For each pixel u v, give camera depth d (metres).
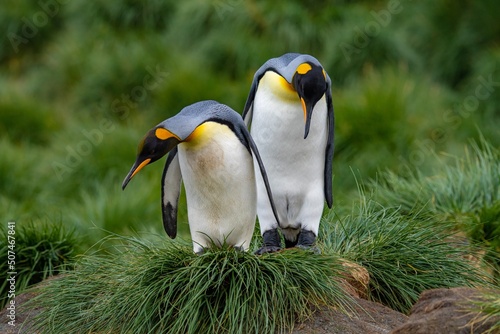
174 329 13.28
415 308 13.02
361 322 13.40
